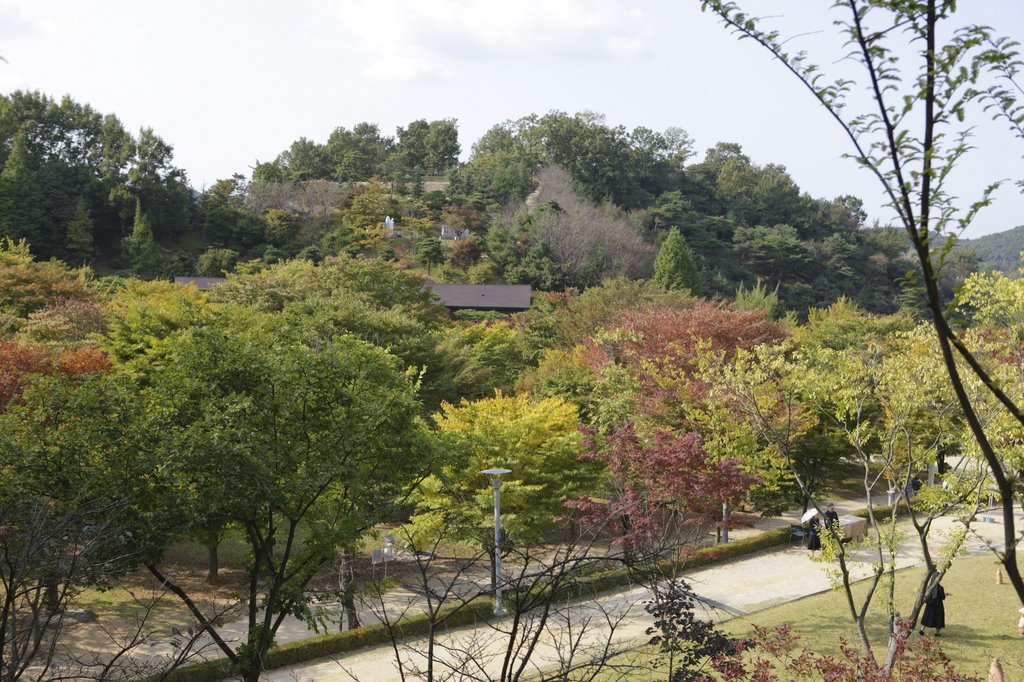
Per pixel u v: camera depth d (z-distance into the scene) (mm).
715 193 137500
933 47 4703
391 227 102375
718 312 36594
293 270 51312
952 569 23797
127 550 12922
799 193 137125
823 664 12117
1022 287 13266
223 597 23234
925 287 5082
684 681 8836
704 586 23562
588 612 18984
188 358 15406
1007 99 4711
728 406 19266
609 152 132250
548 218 97562
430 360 36781
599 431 25906
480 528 22578
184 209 99562
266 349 16422
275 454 15164
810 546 27422
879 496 37562
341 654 18922
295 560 16422
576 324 53031
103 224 94188
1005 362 14039
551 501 25047
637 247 98062
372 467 17312
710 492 23109
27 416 14336
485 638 18797
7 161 87812
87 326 41188
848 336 49438
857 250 118438
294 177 118625
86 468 12984
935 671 12477
